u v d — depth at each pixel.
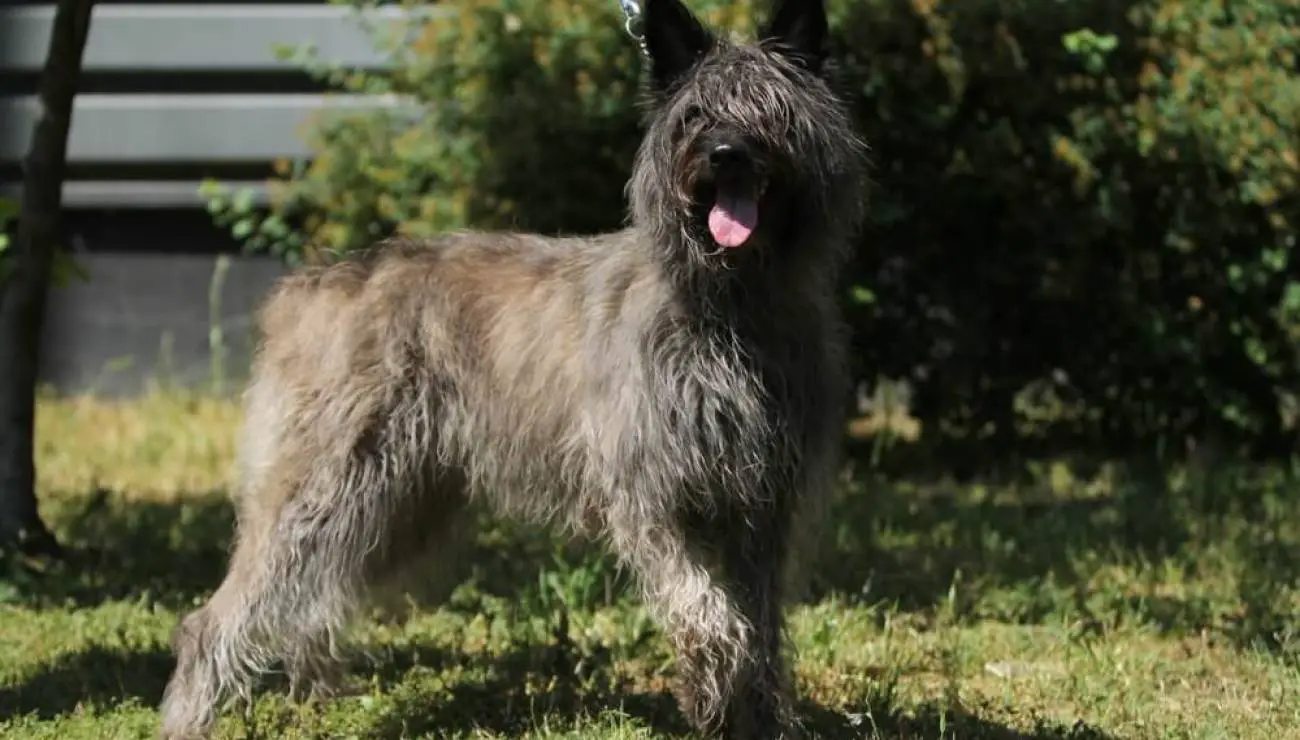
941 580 7.43
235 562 5.35
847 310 10.14
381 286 5.45
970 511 8.98
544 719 5.37
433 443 5.45
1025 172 10.12
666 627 4.94
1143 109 10.02
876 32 9.79
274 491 5.29
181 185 12.58
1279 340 10.46
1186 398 10.60
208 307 12.71
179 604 7.01
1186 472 9.96
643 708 5.59
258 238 11.38
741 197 4.86
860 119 9.93
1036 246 10.16
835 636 6.34
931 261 10.38
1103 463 10.48
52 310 12.68
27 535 7.69
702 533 5.09
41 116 7.71
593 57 9.74
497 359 5.38
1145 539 8.22
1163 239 10.48
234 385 12.58
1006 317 10.57
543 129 9.72
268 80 12.40
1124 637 6.55
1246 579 7.28
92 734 5.30
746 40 5.36
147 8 12.28
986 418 10.68
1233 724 5.42
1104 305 10.41
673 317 4.96
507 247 5.62
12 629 6.55
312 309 5.48
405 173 10.36
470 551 7.62
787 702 5.10
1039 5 9.91
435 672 6.07
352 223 10.55
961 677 6.05
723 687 4.89
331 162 10.66
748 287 4.95
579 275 5.37
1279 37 10.27
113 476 10.10
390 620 6.54
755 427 4.95
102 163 12.47
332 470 5.28
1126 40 10.21
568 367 5.24
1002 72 9.89
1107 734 5.31
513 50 9.84
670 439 4.90
